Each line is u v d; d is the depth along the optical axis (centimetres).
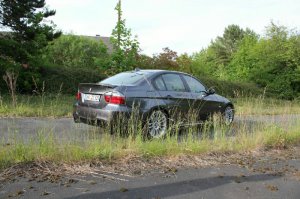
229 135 761
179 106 799
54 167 508
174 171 526
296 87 2712
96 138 645
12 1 1592
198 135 739
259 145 696
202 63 2969
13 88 820
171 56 2352
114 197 419
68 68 1767
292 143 750
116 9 1675
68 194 422
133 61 1720
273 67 2700
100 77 1811
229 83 2408
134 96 718
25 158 523
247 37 3253
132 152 584
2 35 1645
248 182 493
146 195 429
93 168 517
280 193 454
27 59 1599
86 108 735
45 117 1023
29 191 427
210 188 462
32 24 1634
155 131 750
